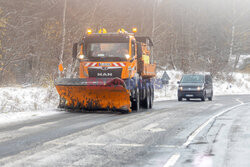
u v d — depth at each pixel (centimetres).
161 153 1112
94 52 2488
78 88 2333
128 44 2462
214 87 7644
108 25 5044
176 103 3731
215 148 1199
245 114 2453
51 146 1202
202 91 4162
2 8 3816
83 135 1437
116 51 2464
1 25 3572
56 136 1405
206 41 10669
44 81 3747
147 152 1126
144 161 1001
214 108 3012
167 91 6219
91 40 2502
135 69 2553
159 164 967
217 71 8288
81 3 4784
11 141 1288
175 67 8506
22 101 2816
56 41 4334
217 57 8744
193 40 9550
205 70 8744
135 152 1123
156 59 6794
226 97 5294
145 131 1574
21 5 4431
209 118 2155
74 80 2328
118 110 2364
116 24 5312
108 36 2483
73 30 4441
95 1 4856
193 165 961
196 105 3406
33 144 1234
